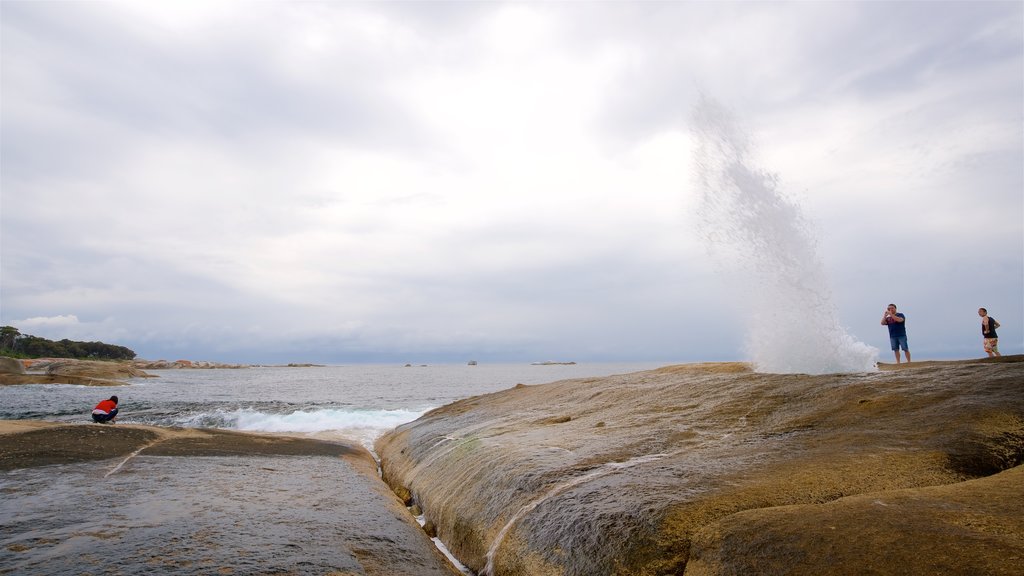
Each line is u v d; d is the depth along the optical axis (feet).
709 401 25.03
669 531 11.46
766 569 9.25
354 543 15.23
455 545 17.80
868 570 8.39
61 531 15.01
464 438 28.30
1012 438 14.44
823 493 12.32
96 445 29.09
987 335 44.29
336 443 40.63
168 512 17.20
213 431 39.19
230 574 12.09
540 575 13.05
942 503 10.37
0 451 26.05
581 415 29.22
